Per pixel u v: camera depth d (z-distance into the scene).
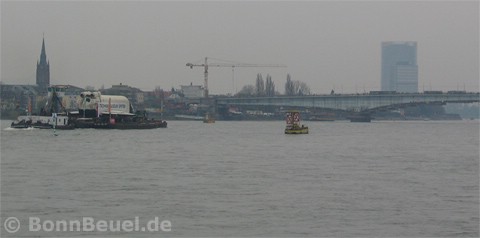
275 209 94.50
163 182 119.56
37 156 173.12
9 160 161.00
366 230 83.44
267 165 151.75
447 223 87.25
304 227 84.44
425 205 98.56
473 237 81.00
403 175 133.88
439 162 165.38
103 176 128.00
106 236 80.19
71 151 191.38
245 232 81.94
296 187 114.56
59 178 124.50
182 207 95.38
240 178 126.19
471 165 157.12
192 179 124.06
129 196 104.00
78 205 96.44
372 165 154.88
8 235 80.19
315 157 177.25
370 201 101.38
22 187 112.38
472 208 96.50
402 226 85.56
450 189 114.06
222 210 93.50
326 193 108.12
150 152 190.38
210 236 80.12
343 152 198.75
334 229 83.75
